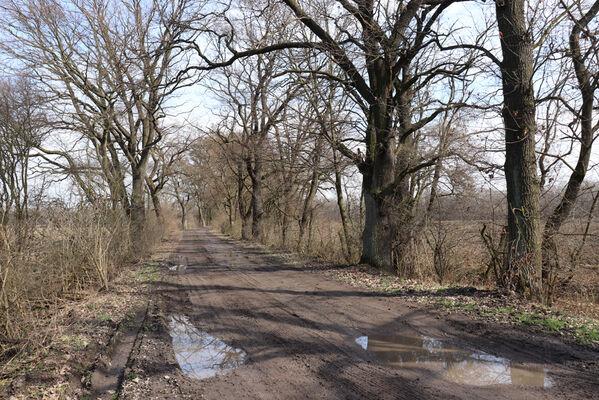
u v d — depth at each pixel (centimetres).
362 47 1195
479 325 600
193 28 1289
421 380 425
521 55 793
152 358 532
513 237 795
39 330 618
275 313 755
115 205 1353
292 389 424
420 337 572
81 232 998
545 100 980
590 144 962
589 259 1074
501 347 510
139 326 707
